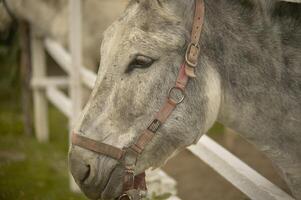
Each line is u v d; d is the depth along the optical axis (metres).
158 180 4.21
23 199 5.85
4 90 9.20
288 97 2.81
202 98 2.81
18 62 8.72
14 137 7.75
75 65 5.73
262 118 2.86
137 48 2.75
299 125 2.83
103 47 2.90
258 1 2.78
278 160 2.91
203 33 2.79
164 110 2.80
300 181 2.90
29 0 6.75
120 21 2.85
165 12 2.75
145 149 2.84
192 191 5.06
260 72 2.81
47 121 7.80
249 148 5.53
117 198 2.92
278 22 2.80
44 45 7.52
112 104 2.81
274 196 2.88
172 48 2.76
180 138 2.83
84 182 2.90
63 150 7.26
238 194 4.77
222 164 3.31
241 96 2.85
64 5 6.66
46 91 7.96
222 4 2.82
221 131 6.21
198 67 2.80
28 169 6.70
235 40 2.81
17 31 8.12
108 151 2.82
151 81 2.78
